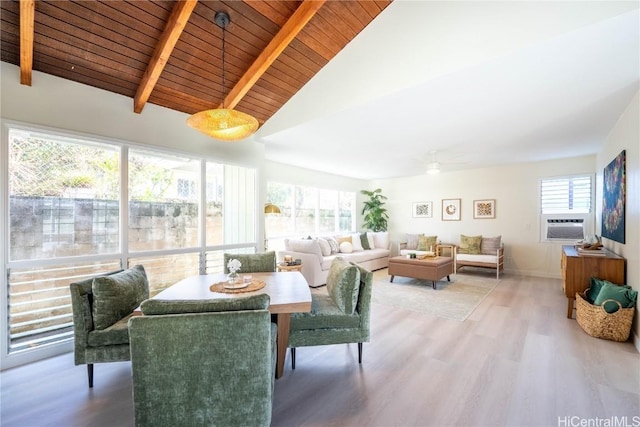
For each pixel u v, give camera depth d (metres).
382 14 2.75
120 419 1.73
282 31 2.55
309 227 6.72
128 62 2.68
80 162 2.81
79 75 2.66
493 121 3.29
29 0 1.85
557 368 2.23
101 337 1.99
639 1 1.63
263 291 2.13
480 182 6.32
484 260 5.47
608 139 3.79
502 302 3.96
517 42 2.01
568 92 2.58
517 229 5.85
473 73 2.29
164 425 1.36
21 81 2.41
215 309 1.42
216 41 2.72
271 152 4.90
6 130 2.37
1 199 2.36
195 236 3.66
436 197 7.04
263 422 1.43
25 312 2.49
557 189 5.41
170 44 2.41
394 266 5.14
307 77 3.37
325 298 2.59
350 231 7.97
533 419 1.68
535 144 4.25
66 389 2.04
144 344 1.33
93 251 2.87
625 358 2.37
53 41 2.32
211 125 2.17
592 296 3.09
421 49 2.47
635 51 1.97
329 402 1.85
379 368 2.27
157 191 3.32
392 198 7.87
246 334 1.39
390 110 3.03
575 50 1.98
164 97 3.20
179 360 1.35
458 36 2.27
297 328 2.21
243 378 1.39
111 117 2.92
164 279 3.37
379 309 3.69
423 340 2.77
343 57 3.05
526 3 1.99
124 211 3.03
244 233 4.19
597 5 1.75
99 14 2.25
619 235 3.15
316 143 4.30
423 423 1.66
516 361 2.34
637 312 2.59
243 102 3.57
